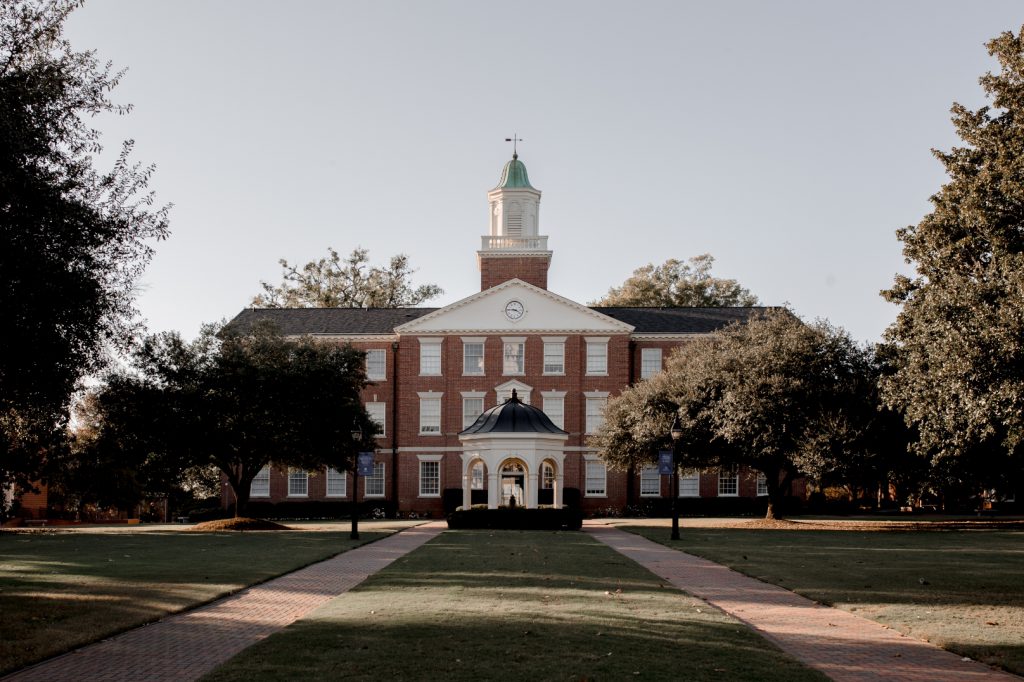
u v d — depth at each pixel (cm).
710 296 9975
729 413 4772
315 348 5112
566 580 2180
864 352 4928
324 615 1647
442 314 7269
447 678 1163
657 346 7312
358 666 1231
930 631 1539
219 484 8581
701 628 1517
